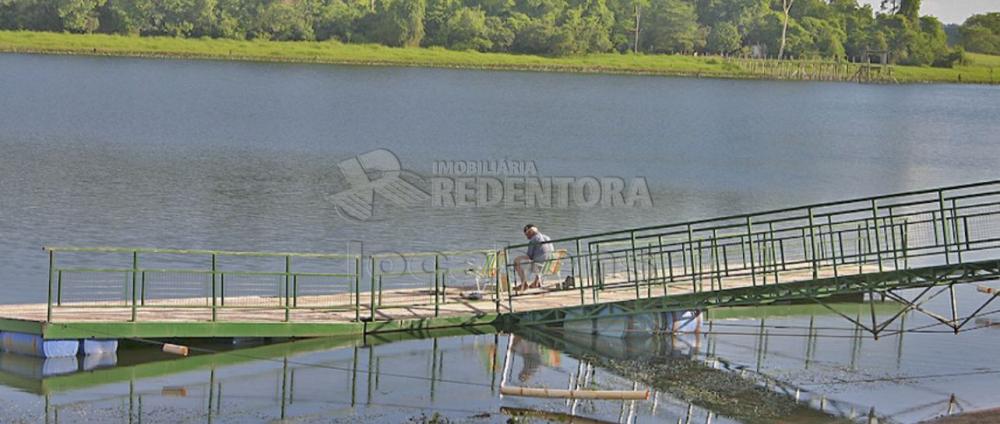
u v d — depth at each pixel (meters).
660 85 192.12
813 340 30.94
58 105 107.38
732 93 180.38
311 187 59.50
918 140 108.06
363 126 100.50
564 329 30.98
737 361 28.72
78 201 51.59
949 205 58.12
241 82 152.75
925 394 26.19
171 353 27.84
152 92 129.00
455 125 105.19
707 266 37.50
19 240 42.50
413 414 24.11
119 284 35.97
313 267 39.38
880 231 46.41
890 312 34.56
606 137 98.88
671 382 26.84
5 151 70.00
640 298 30.84
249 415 23.80
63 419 23.22
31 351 27.16
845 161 86.00
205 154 73.62
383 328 29.86
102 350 27.66
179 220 48.12
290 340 29.06
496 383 26.31
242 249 42.88
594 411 24.59
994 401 25.64
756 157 86.38
